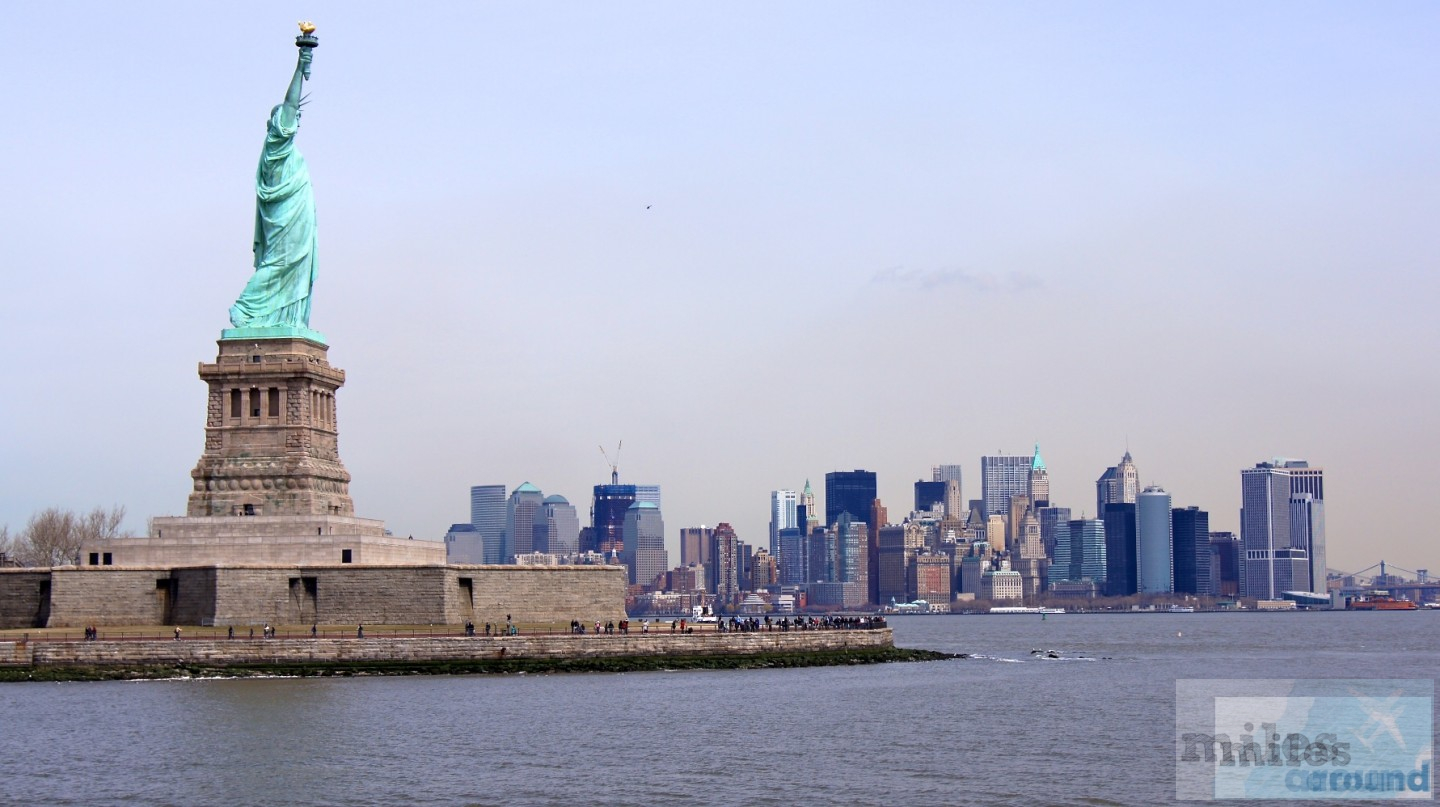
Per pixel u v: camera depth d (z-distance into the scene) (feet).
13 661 622.95
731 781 450.71
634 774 458.09
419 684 626.23
